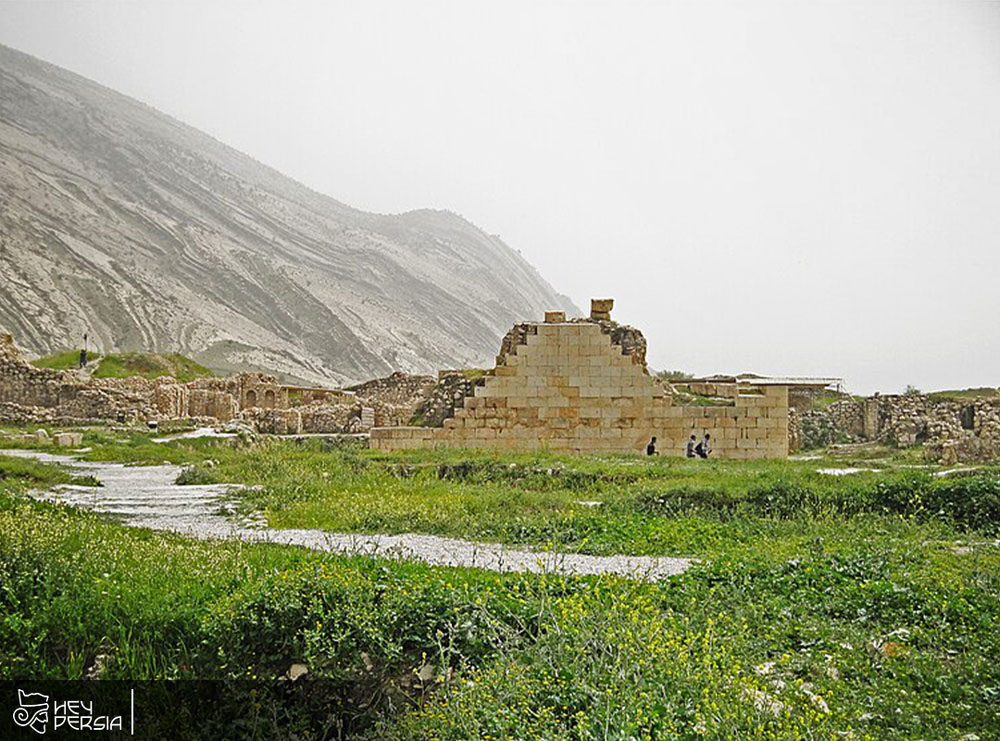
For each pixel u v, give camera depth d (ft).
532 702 25.39
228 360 477.36
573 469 77.05
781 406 100.99
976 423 127.03
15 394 148.56
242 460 89.15
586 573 41.14
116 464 89.76
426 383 179.52
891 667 29.76
